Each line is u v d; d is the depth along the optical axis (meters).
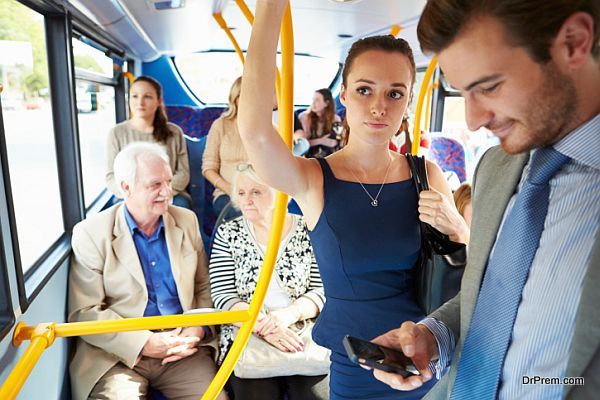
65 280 1.97
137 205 1.97
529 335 0.69
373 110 1.10
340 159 1.19
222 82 5.52
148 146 2.05
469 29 0.57
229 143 3.60
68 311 1.98
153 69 5.32
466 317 0.82
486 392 0.75
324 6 2.54
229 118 3.65
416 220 1.18
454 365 0.86
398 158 1.23
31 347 1.14
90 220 2.02
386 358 0.82
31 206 2.31
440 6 0.59
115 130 3.57
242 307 1.88
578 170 0.66
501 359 0.73
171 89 5.40
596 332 0.58
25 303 1.47
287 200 1.15
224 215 2.56
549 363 0.67
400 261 1.17
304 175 1.11
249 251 1.95
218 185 3.54
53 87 2.31
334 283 1.19
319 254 1.18
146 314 2.02
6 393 1.00
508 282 0.72
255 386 1.73
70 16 2.31
